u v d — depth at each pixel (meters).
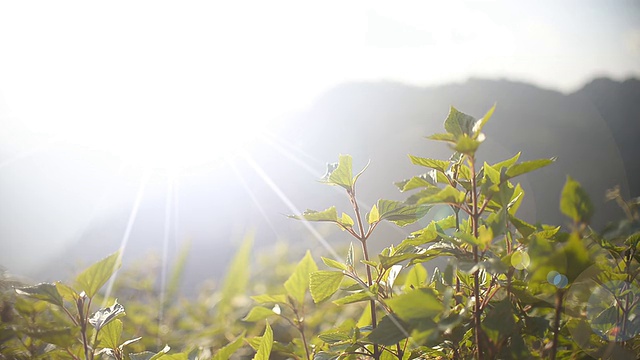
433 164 1.16
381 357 1.21
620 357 1.07
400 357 1.18
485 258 1.04
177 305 2.32
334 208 1.21
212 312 2.15
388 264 1.14
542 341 1.09
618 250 1.16
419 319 0.95
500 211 1.00
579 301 1.08
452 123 1.08
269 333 1.19
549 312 1.09
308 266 1.30
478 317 1.00
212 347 1.86
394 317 1.07
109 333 1.26
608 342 1.07
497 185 1.02
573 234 0.89
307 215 1.22
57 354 1.30
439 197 1.03
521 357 0.95
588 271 1.05
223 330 1.88
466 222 1.18
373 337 1.06
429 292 0.96
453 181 1.16
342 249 2.88
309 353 1.37
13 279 1.58
